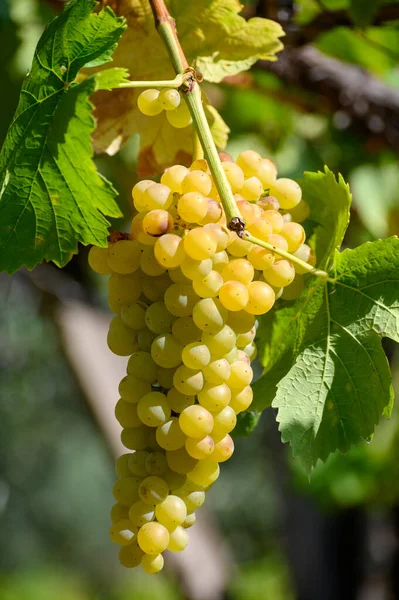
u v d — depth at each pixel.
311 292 0.90
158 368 0.85
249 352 0.88
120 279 0.86
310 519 2.37
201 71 0.98
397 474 2.06
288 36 1.25
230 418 0.84
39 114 0.84
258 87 1.57
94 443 6.68
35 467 6.70
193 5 0.96
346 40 1.48
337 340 0.89
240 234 0.83
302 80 1.47
